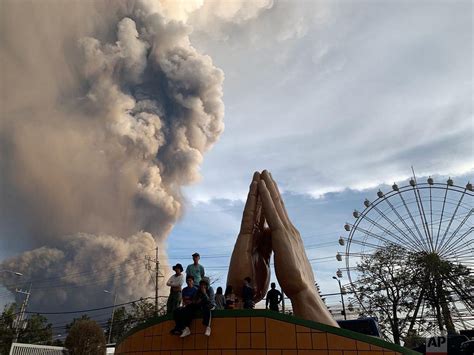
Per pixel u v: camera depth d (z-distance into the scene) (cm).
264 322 1041
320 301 1262
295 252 1322
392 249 4016
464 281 3678
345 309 4041
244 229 1412
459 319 3738
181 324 1050
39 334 4975
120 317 5291
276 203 1488
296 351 1005
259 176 1552
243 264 1334
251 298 1223
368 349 1009
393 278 3869
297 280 1232
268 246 1492
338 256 4256
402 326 3731
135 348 1136
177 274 1230
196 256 1295
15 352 3066
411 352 1040
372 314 3875
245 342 1024
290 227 1456
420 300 3719
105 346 3834
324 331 1024
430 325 3678
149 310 4603
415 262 3834
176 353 1055
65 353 3559
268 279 1471
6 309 5081
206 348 1033
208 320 1038
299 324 1034
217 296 1360
